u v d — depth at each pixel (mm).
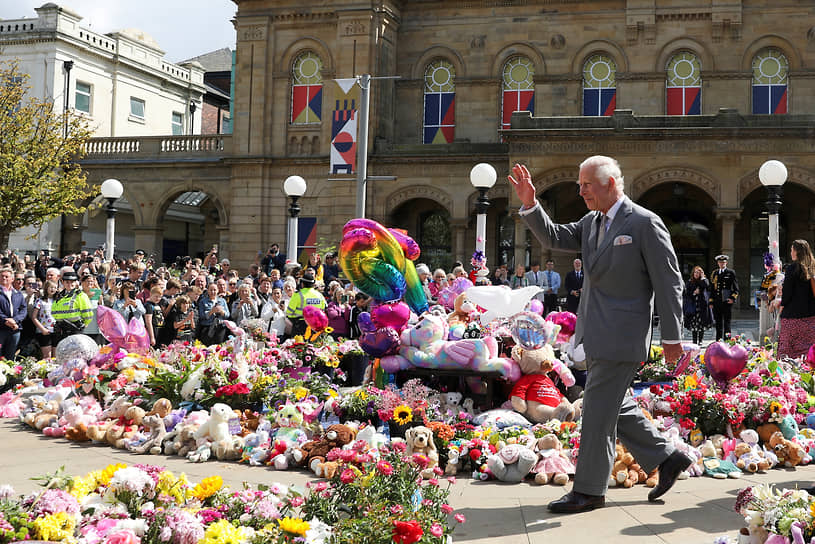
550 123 30344
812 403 9000
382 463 4914
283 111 37219
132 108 44594
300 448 7441
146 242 39094
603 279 5660
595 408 5703
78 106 41188
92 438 8391
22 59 39844
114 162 39281
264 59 37375
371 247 9711
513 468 6918
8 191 33312
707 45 34938
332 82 36562
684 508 5836
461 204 34750
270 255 25141
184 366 9094
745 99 34562
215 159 37938
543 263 31031
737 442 7652
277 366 9805
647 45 35375
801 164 28859
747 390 8305
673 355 5469
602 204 5738
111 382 9375
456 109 37125
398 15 37531
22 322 14062
